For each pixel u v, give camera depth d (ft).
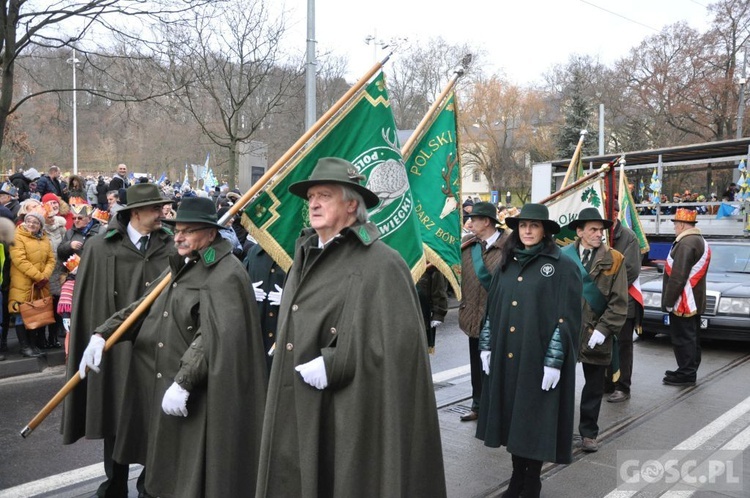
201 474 10.36
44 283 24.85
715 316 28.32
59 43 32.65
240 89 43.01
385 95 13.87
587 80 144.46
